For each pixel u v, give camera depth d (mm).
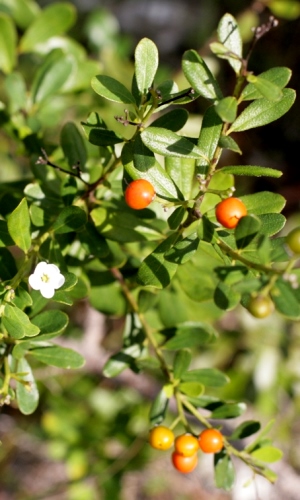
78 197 408
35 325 365
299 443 721
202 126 361
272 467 656
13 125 462
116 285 438
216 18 886
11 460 735
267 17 830
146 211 403
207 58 682
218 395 658
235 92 351
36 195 414
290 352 670
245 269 343
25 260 367
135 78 370
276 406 672
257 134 834
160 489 748
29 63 729
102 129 371
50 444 636
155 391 587
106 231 399
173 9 911
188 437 379
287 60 827
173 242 368
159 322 441
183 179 383
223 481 395
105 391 665
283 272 332
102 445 639
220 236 367
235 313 705
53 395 649
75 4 888
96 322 574
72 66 479
